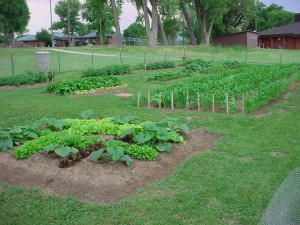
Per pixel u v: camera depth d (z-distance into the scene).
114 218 5.16
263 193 5.89
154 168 6.78
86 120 9.43
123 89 18.08
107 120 9.39
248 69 23.19
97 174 6.32
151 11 51.28
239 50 48.09
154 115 11.70
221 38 57.62
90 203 5.59
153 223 5.02
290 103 13.74
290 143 8.53
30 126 8.39
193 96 13.09
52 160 6.95
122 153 6.55
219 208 5.41
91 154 6.63
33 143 7.37
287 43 60.22
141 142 7.31
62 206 5.51
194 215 5.23
